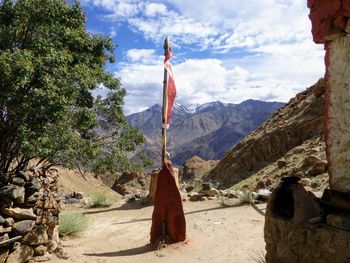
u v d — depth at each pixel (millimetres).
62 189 21156
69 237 8461
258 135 33438
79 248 7609
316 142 23281
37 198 6629
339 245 3328
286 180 4223
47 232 7000
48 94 6035
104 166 8227
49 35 7074
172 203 7715
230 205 11188
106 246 7922
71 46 7801
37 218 6625
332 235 3387
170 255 7031
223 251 6984
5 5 6891
